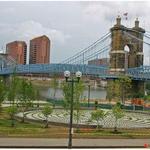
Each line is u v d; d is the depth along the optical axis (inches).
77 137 2265.0
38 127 2837.1
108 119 3764.8
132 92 7332.7
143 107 5502.0
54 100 5383.9
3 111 3818.9
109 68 7495.1
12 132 2399.1
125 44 7588.6
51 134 2340.1
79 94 2955.2
